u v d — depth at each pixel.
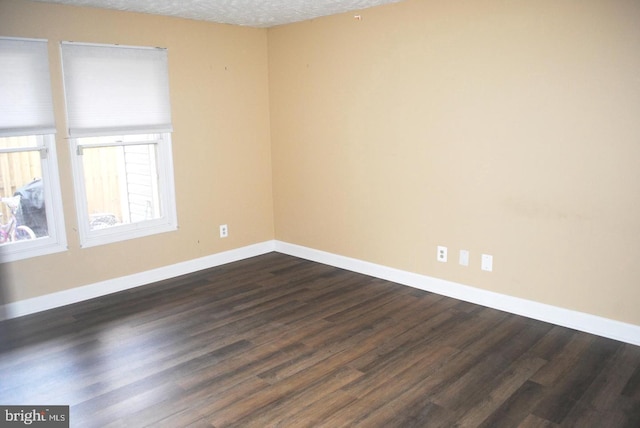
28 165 3.77
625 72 3.01
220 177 4.93
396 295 4.16
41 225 3.90
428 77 3.92
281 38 4.95
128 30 4.11
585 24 3.11
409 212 4.25
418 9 3.88
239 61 4.90
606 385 2.75
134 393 2.72
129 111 4.19
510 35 3.44
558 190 3.38
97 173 4.17
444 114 3.87
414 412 2.52
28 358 3.12
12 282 3.74
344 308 3.89
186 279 4.63
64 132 3.87
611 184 3.16
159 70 4.33
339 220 4.83
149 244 4.50
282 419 2.48
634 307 3.19
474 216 3.84
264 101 5.19
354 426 2.42
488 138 3.66
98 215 4.23
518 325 3.54
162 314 3.81
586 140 3.21
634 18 2.94
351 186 4.65
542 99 3.36
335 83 4.57
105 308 3.94
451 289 4.08
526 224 3.57
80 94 3.91
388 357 3.10
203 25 4.58
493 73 3.56
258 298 4.13
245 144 5.09
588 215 3.28
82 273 4.11
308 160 4.98
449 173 3.93
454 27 3.71
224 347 3.26
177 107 4.51
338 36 4.46
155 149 4.50
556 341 3.28
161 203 4.59
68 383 2.83
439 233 4.08
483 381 2.81
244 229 5.23
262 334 3.45
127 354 3.17
